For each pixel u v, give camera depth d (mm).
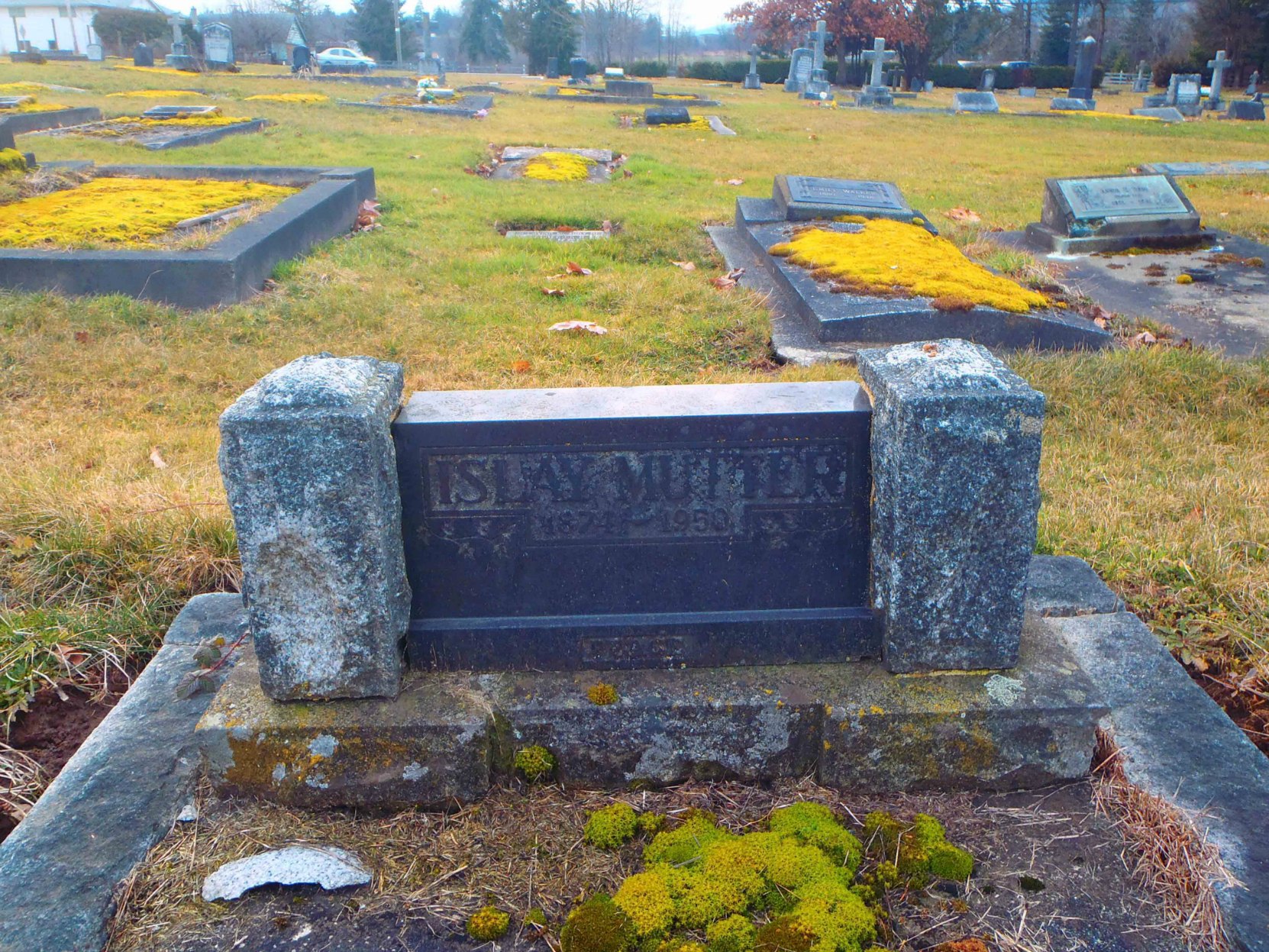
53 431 5523
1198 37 48844
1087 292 9250
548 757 2729
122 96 23750
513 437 2682
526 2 58281
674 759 2742
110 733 2918
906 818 2643
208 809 2650
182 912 2354
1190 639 3578
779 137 21562
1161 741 2832
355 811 2684
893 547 2654
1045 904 2365
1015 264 9234
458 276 8617
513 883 2453
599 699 2705
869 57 34625
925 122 25922
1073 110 32906
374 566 2559
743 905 2320
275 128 18859
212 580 4012
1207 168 17531
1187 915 2314
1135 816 2602
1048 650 2904
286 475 2443
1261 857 2393
